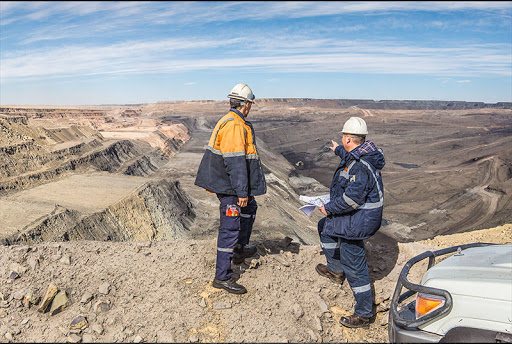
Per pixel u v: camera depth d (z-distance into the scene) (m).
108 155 74.88
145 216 42.22
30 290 3.86
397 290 3.44
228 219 3.85
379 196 3.55
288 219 55.00
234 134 3.62
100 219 35.25
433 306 3.06
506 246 3.70
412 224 76.44
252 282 4.15
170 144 124.56
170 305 3.75
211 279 4.18
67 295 3.86
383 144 197.75
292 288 4.11
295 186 102.56
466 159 146.00
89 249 4.66
